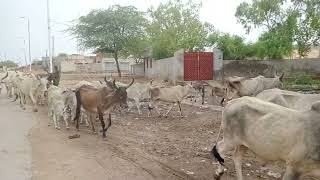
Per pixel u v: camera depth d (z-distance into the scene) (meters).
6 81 27.78
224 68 34.50
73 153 10.77
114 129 14.59
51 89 15.76
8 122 15.74
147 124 15.65
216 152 7.68
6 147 11.27
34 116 17.58
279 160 6.63
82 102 13.92
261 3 36.00
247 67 34.19
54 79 23.09
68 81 40.00
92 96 13.32
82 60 86.69
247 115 6.99
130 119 16.84
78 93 14.13
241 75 34.19
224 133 7.50
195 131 13.97
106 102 12.98
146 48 52.00
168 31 48.59
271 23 37.03
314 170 6.19
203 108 19.48
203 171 9.13
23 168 9.21
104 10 51.34
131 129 14.59
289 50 36.53
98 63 75.75
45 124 15.45
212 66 34.44
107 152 10.95
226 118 7.39
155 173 9.00
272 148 6.53
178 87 17.36
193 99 22.42
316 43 35.53
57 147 11.45
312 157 6.04
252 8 36.84
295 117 6.36
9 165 9.43
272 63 34.09
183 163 9.81
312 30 34.53
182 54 34.16
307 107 8.75
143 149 11.33
